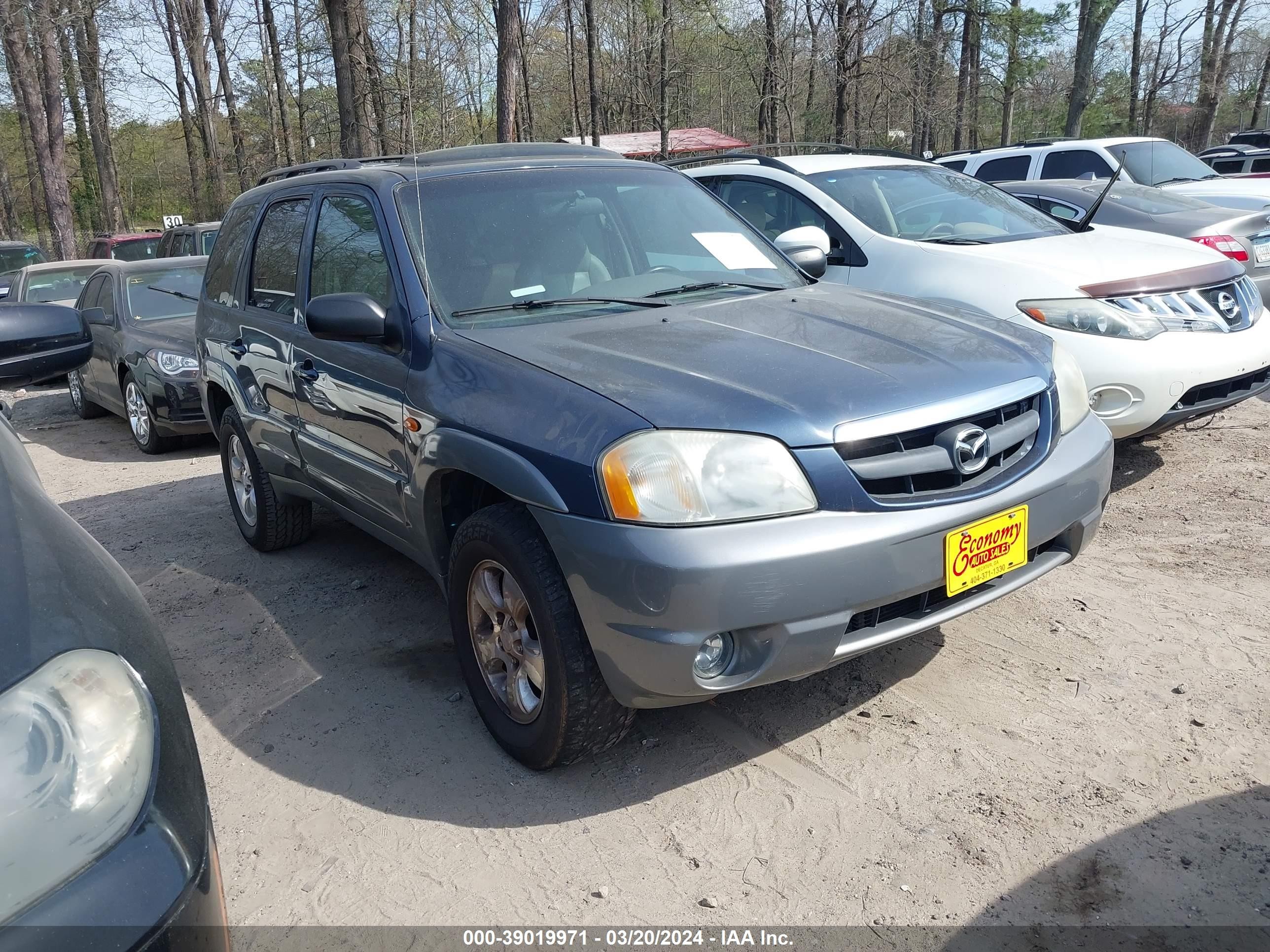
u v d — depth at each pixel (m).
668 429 2.59
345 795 3.05
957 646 3.69
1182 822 2.65
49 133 25.58
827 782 2.94
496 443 2.89
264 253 4.77
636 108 27.70
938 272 5.48
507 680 3.15
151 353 8.18
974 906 2.41
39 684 1.52
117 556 5.51
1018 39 24.50
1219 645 3.56
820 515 2.62
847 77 23.52
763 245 4.26
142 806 1.57
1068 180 9.71
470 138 24.33
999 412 2.98
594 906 2.51
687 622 2.52
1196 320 5.05
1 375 2.88
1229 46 32.28
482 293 3.50
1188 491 5.18
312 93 29.72
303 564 5.10
